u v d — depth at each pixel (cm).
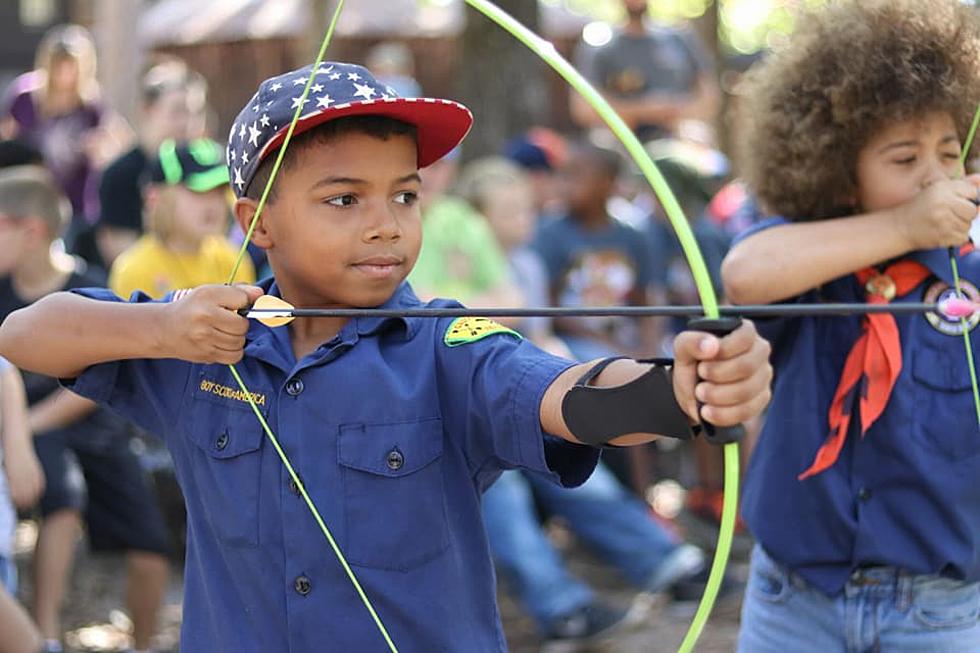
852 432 299
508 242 633
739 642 317
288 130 236
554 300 669
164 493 582
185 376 254
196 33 1434
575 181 671
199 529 254
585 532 584
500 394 225
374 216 238
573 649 535
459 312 213
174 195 500
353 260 238
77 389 262
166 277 501
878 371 294
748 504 312
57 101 775
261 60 1412
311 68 247
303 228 240
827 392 302
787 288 296
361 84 242
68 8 1501
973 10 309
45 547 500
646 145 747
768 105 315
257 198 248
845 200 308
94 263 623
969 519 292
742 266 301
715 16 1271
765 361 189
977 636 296
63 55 771
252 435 244
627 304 675
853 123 296
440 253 582
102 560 663
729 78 1250
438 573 239
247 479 244
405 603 237
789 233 299
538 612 537
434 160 262
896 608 294
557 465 224
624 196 795
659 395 198
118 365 262
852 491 297
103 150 793
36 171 515
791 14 361
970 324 295
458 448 241
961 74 293
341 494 238
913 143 294
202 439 250
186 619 255
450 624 240
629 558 581
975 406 292
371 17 1358
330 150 236
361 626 238
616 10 2253
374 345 244
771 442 307
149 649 530
